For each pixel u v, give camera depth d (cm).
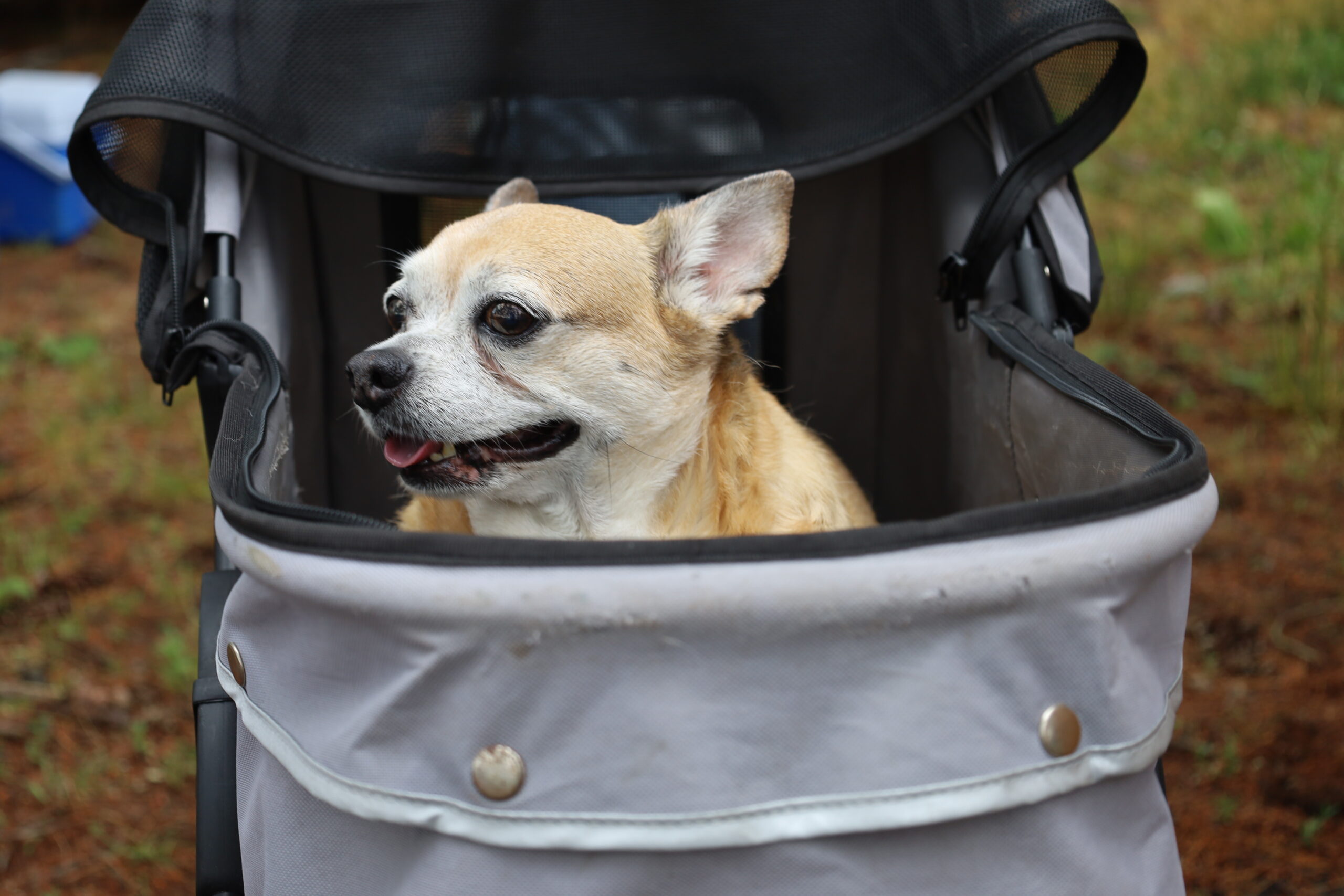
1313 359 567
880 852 138
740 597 132
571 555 133
